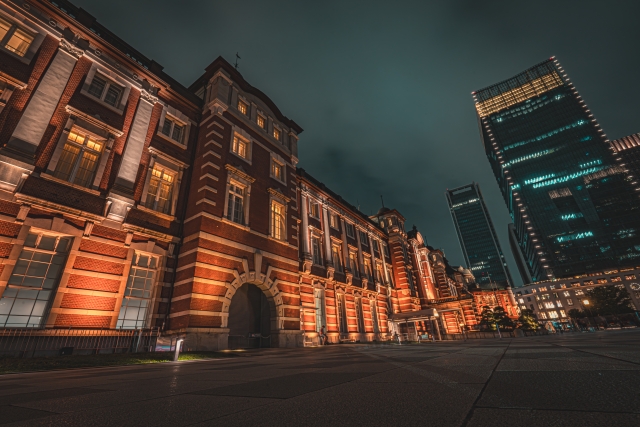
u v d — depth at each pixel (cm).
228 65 2019
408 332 3309
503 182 16888
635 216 10756
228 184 1733
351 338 2517
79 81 1389
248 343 1725
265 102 2347
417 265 4303
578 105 13800
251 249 1720
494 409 182
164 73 1809
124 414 215
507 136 14912
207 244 1490
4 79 1151
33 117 1175
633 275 9781
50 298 1102
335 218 3020
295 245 2102
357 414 191
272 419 190
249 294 1853
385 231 3994
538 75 15725
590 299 8350
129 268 1312
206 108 1906
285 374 428
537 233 12275
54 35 1352
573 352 548
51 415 216
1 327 957
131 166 1439
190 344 1258
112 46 1538
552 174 12938
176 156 1688
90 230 1229
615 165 11825
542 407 179
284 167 2289
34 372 657
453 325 4553
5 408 243
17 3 1270
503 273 19962
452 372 361
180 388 333
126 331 1219
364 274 3053
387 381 317
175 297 1410
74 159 1298
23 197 1080
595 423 142
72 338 1082
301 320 2084
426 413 183
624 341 851
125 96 1543
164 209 1567
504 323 5297
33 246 1104
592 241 11106
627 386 220
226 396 273
